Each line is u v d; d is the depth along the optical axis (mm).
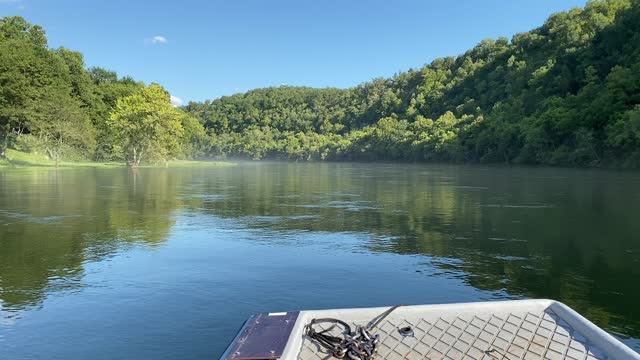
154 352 5086
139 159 73312
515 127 92562
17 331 5707
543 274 8359
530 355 3732
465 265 9062
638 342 5371
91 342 5367
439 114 165875
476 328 4195
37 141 72812
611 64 94062
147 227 13734
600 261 9367
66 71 92250
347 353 3832
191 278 8070
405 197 23422
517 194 24719
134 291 7309
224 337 5488
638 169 60719
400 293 7195
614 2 133500
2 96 67125
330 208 18672
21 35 89812
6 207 18406
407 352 3887
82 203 20016
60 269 8703
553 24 153750
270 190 28406
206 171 60312
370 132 159500
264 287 7508
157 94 76688
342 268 8797
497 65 159625
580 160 73875
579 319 4109
